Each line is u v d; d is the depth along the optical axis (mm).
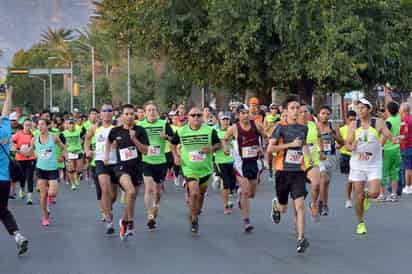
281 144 12422
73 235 14445
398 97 45156
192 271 10672
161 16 39531
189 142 14203
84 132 25359
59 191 24312
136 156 13766
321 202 16359
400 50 38594
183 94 69312
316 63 35969
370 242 12961
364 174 13680
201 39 38438
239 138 14195
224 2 37156
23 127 21453
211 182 25531
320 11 36469
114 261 11586
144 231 14773
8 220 12234
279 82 40312
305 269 10664
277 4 36219
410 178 21047
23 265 11375
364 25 36781
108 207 14305
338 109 53531
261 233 14203
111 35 44688
